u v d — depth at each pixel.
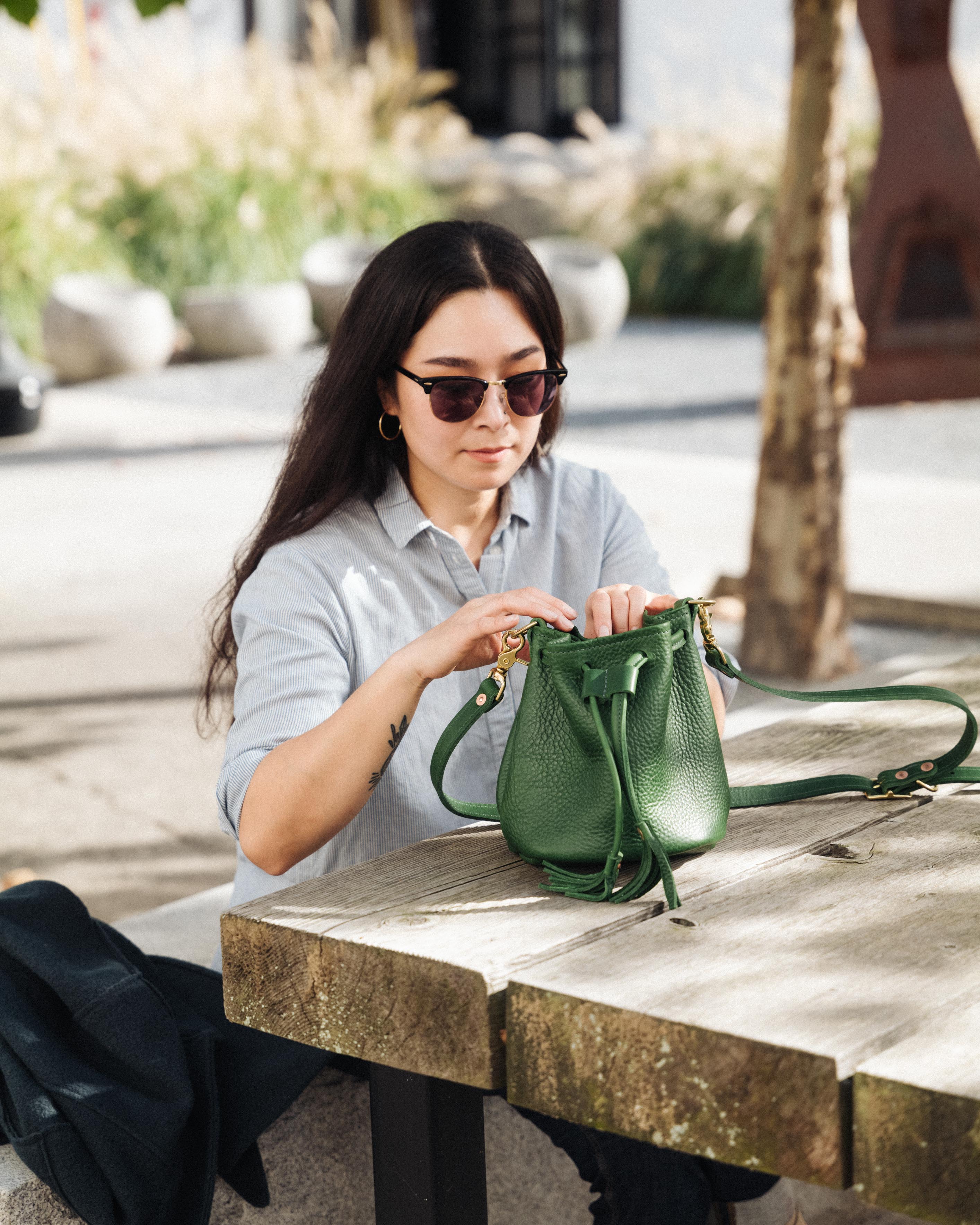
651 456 8.42
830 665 4.86
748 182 14.55
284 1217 1.85
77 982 1.73
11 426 9.52
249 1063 1.77
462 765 1.92
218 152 13.93
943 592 5.50
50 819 3.96
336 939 1.38
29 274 12.79
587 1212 2.22
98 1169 1.62
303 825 1.65
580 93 19.22
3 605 5.96
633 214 15.17
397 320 1.83
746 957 1.32
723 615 5.56
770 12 17.14
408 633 1.91
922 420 9.43
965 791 1.81
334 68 15.76
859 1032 1.17
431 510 1.97
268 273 13.82
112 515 7.46
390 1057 1.37
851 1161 1.14
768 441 4.79
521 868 1.58
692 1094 1.20
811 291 4.64
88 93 14.35
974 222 8.91
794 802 1.78
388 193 14.59
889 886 1.49
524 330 1.84
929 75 8.83
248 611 1.83
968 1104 1.07
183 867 3.64
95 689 5.00
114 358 11.98
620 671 1.47
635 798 1.46
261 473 8.34
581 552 2.12
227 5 17.72
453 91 20.00
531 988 1.27
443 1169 1.56
